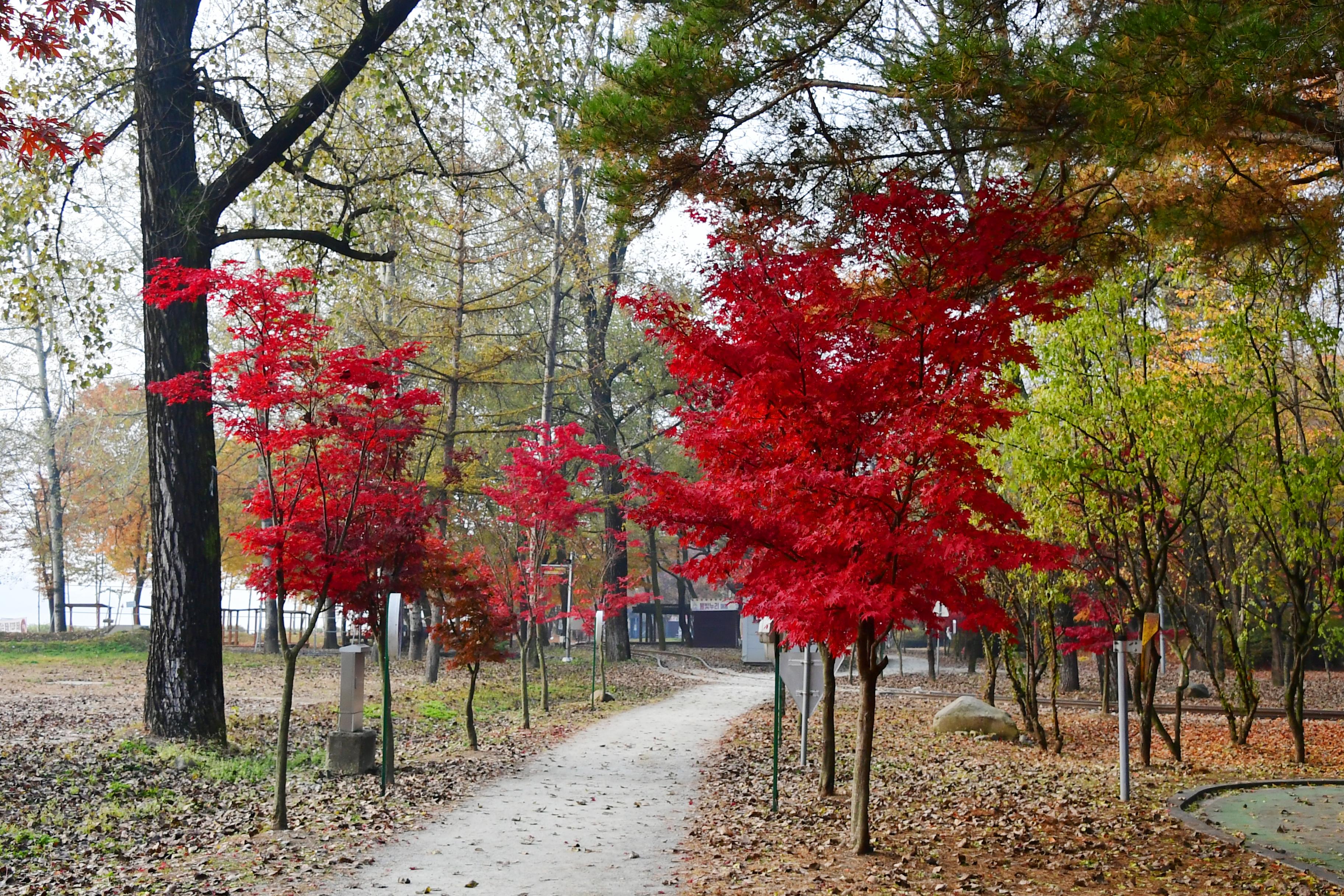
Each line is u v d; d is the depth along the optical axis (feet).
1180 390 42.37
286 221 61.52
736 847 28.17
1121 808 33.12
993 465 46.42
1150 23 20.62
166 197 47.50
